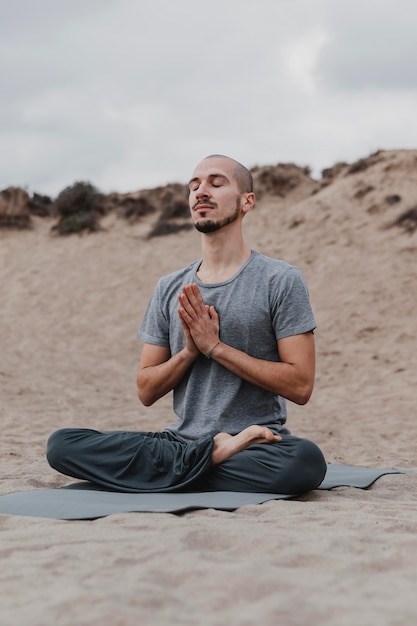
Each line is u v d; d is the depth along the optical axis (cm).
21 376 1270
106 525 303
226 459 380
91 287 1986
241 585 211
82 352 1541
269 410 404
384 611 189
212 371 398
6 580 222
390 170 2164
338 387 1188
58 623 183
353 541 266
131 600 199
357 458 649
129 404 1055
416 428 831
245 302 400
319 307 1630
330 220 2050
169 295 424
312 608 192
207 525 296
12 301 1938
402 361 1288
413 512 334
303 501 372
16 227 2453
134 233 2366
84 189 2520
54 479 459
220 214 404
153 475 382
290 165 2642
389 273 1698
